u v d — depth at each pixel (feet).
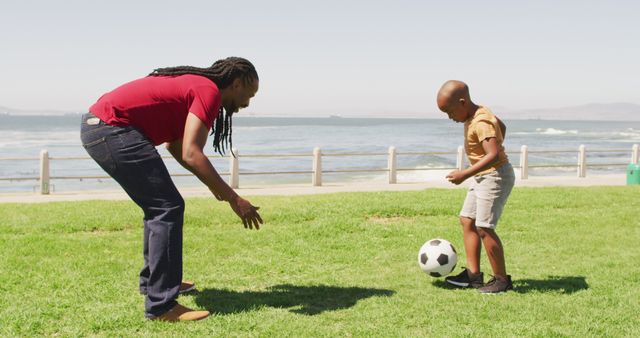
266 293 17.74
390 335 13.87
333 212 33.30
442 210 34.53
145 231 16.55
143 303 16.43
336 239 26.76
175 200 14.89
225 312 15.62
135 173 14.40
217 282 19.20
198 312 15.05
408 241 26.48
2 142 170.19
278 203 36.73
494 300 17.01
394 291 18.21
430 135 279.49
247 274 20.43
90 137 14.38
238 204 14.52
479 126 16.92
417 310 15.99
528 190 45.27
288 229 28.71
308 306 16.38
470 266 18.80
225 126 16.30
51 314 15.28
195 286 18.52
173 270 14.90
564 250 24.71
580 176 65.57
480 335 13.92
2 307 15.98
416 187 54.24
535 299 17.21
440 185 55.72
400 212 33.96
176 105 14.55
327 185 56.44
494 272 18.20
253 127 439.22
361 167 114.11
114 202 38.34
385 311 15.85
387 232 28.35
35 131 282.97
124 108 14.34
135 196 14.85
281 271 20.89
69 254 23.07
